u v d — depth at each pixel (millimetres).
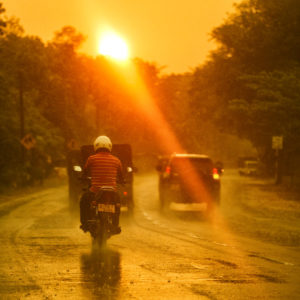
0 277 33938
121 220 75375
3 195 128375
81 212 48469
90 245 49219
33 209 92500
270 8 163250
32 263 39250
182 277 33938
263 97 135750
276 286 31281
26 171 163875
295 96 118938
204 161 88812
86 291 29875
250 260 40812
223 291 29875
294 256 43062
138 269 36781
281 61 164875
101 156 47906
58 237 55438
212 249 46844
